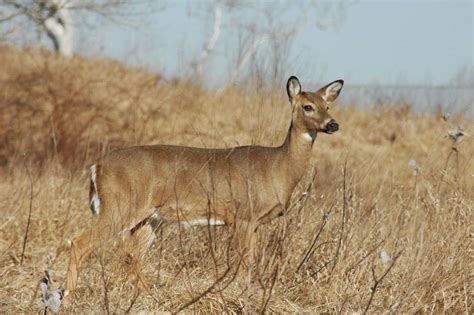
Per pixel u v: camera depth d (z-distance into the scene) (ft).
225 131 91.81
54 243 54.13
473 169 70.23
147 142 85.61
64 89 100.78
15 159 77.20
